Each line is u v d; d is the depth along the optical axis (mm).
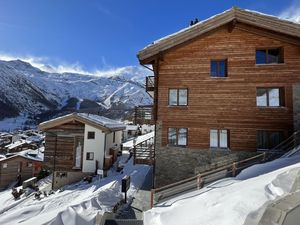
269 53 15672
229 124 15336
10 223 12250
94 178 22062
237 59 15633
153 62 17047
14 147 48812
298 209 4836
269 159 14438
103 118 30344
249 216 5402
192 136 15688
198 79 15945
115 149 27438
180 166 15570
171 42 15789
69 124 23594
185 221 6914
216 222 6160
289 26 14578
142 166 24359
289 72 15008
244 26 15664
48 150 23406
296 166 9188
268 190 7324
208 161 15305
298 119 14594
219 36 15984
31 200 19641
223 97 15562
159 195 13992
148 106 19875
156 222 7555
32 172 32219
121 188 15383
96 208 12117
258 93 15469
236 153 15055
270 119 14961
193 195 10008
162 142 15984
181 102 16188
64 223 9453
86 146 23344
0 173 31016
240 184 9328
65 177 23125
